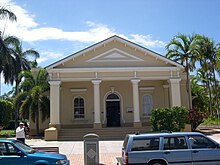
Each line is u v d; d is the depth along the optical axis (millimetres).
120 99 29609
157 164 10062
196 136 10477
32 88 27859
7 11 32812
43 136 27500
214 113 42750
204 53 35594
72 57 26453
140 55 27328
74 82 29375
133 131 25297
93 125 28047
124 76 26703
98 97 26125
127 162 10055
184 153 10156
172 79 26781
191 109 26375
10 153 10062
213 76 40844
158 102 29781
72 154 16781
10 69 39312
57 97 25766
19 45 44188
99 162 13906
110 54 27109
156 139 10305
